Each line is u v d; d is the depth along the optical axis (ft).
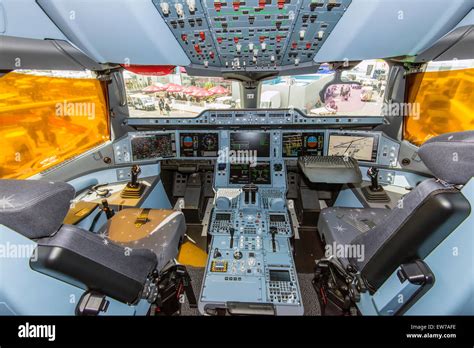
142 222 7.70
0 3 3.63
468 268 2.99
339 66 8.21
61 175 8.54
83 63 5.91
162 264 6.26
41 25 4.19
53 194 3.23
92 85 9.12
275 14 4.34
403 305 3.83
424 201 3.32
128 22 4.38
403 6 4.01
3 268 2.73
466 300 3.05
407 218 3.56
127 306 4.49
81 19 4.22
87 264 3.52
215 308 6.07
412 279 3.47
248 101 10.30
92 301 3.57
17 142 7.11
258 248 7.70
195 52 6.30
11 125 6.89
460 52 5.57
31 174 7.61
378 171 9.55
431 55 5.98
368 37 5.12
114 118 9.86
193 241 10.34
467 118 7.04
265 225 8.72
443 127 7.76
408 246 3.60
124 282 4.00
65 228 3.56
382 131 9.48
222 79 9.43
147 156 10.56
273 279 6.61
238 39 5.46
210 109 9.85
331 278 5.72
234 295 6.16
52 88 7.95
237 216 9.16
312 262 9.18
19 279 2.88
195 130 10.52
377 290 4.31
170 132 10.55
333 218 7.58
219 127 10.35
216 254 7.43
